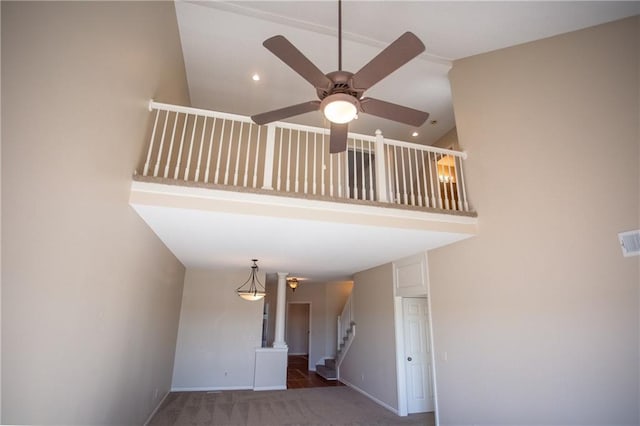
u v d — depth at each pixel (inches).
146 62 121.0
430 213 153.6
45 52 62.7
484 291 152.9
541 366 126.0
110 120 92.7
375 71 79.4
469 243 164.2
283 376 282.7
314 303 432.5
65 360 82.0
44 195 65.7
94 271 93.5
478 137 167.2
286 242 173.8
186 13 159.5
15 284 59.6
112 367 116.7
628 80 116.3
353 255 211.2
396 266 229.3
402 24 160.4
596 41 127.8
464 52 175.3
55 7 65.3
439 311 181.3
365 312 274.8
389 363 228.2
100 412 107.8
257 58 189.2
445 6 142.7
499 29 148.9
